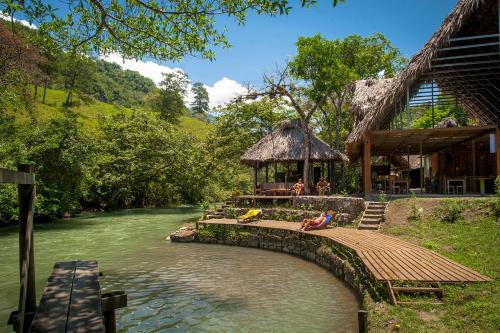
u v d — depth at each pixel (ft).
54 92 229.66
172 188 133.18
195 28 27.43
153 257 47.24
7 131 90.89
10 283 34.45
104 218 91.71
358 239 39.09
